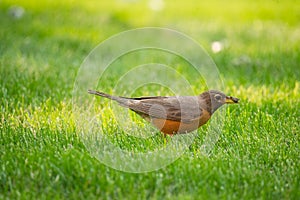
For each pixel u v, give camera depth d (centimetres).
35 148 908
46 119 1061
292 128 1032
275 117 1103
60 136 976
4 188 793
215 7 2231
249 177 820
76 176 805
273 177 828
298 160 892
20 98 1181
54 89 1262
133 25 1894
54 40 1695
